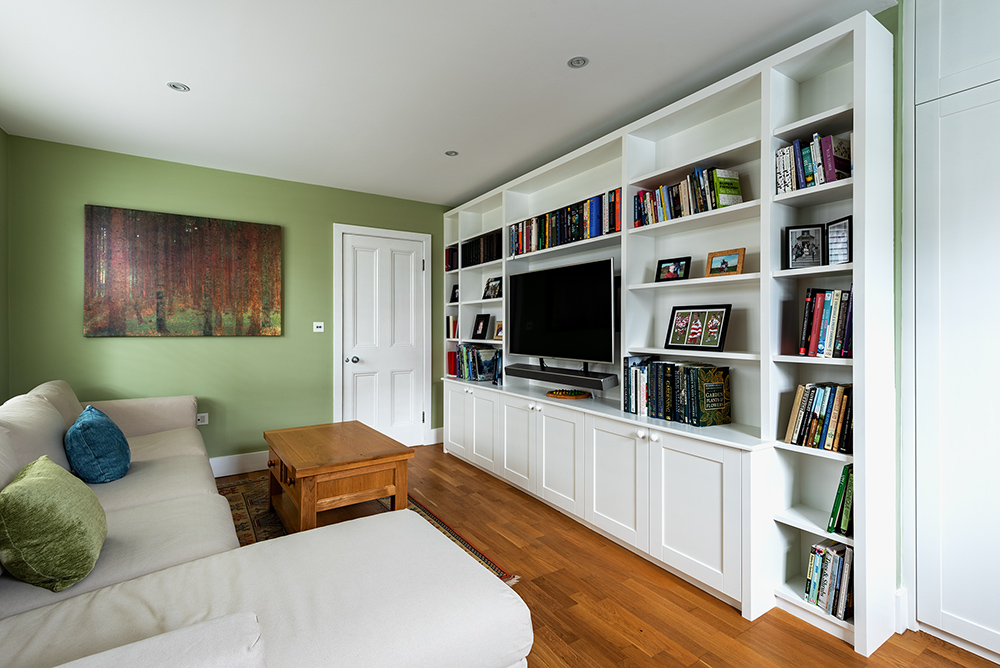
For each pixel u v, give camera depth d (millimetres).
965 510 1757
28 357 3074
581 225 3096
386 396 4477
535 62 2221
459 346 4348
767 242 2002
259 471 3850
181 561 1516
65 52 2115
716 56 2184
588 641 1786
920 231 1840
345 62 2211
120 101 2582
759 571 1934
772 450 1988
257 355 3854
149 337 3455
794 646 1767
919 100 1838
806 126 1925
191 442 2881
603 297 2840
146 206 3434
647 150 2768
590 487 2676
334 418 4184
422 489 3416
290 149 3279
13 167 3021
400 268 4543
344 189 4230
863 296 1728
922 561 1858
